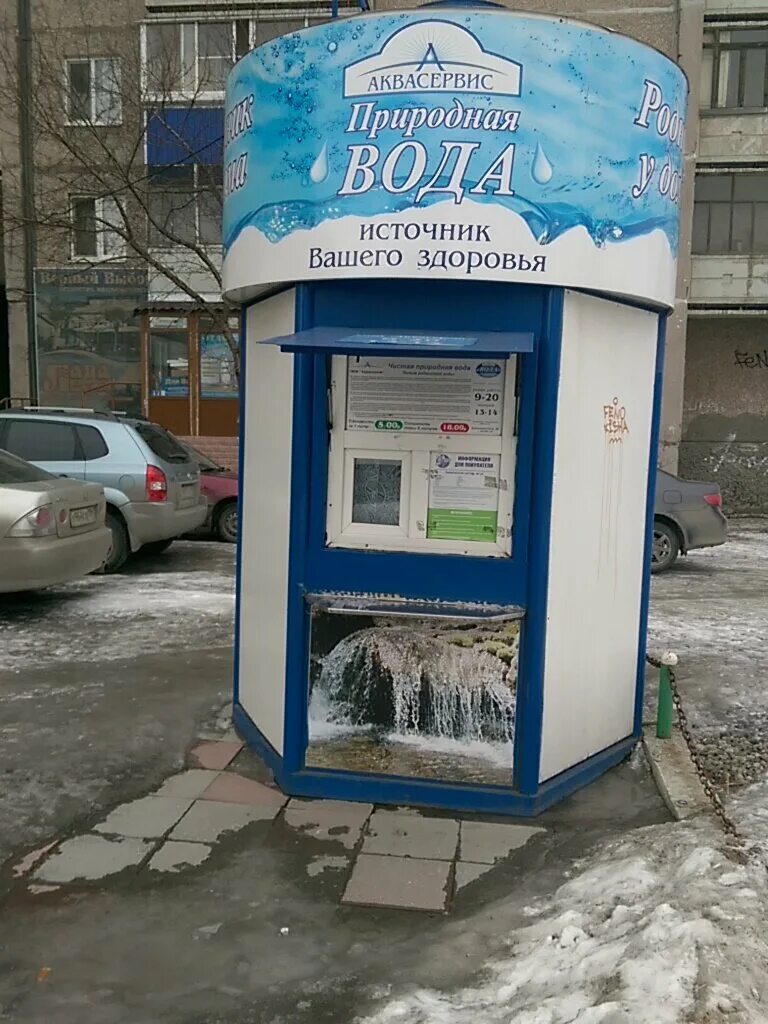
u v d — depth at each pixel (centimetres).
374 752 417
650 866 349
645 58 391
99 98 1795
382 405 401
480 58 362
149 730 507
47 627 739
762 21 1866
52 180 1825
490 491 398
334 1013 277
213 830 392
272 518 438
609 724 456
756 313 1920
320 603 403
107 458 990
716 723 530
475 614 394
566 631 413
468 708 408
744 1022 246
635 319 432
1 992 287
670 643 723
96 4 1853
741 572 1121
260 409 455
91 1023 273
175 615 783
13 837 386
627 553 451
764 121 1889
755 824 382
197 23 1839
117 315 1970
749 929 290
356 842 382
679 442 1923
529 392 385
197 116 1759
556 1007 264
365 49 369
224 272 455
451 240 368
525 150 367
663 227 418
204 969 299
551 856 373
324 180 380
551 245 372
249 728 484
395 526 406
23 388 2006
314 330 387
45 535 743
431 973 296
